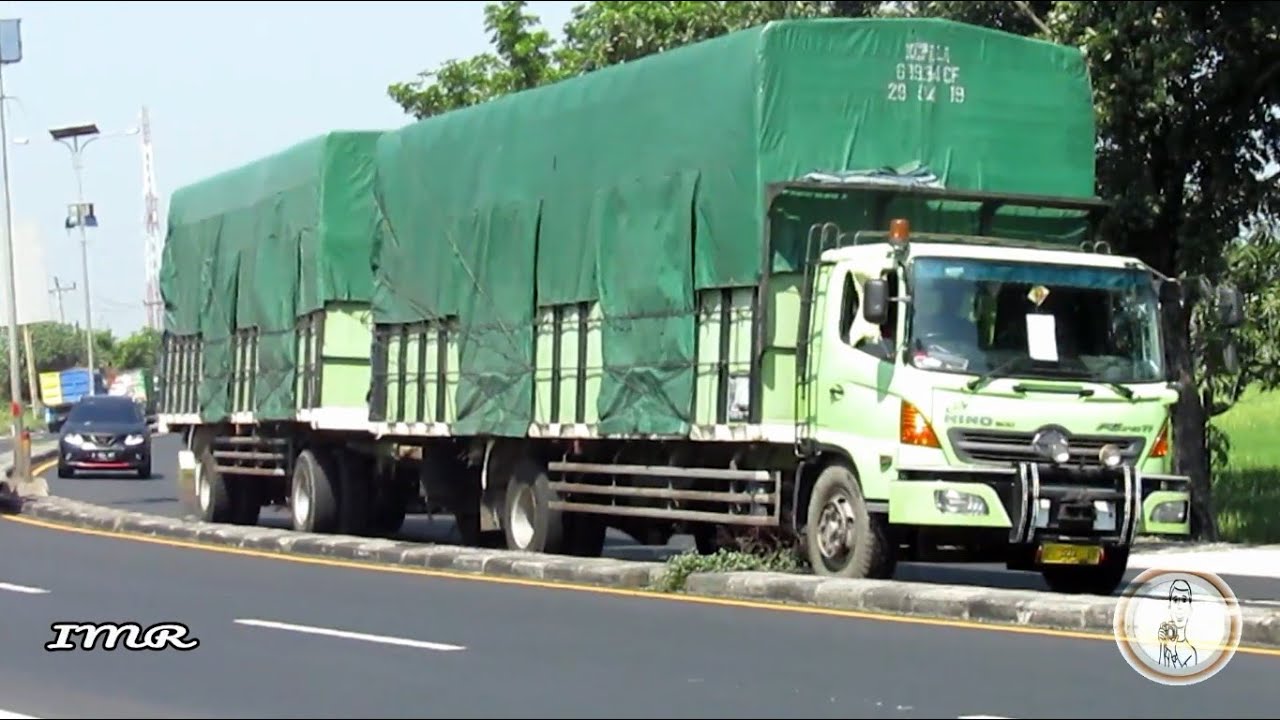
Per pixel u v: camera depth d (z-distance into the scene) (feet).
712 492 60.18
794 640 42.86
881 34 57.93
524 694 34.73
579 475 66.44
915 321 52.60
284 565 63.77
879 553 53.16
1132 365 54.03
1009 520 51.98
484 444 71.46
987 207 58.75
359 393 78.33
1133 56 80.89
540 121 66.74
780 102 56.39
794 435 55.52
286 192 82.17
